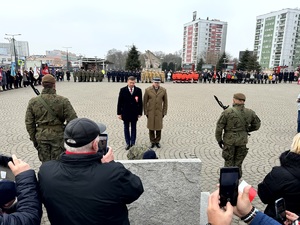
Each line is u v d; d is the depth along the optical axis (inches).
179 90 824.3
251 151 246.2
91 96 621.6
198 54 4362.7
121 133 296.4
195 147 255.0
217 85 1090.1
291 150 78.2
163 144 263.1
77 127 58.7
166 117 392.5
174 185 106.5
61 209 55.1
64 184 55.9
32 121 146.0
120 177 58.0
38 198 56.6
